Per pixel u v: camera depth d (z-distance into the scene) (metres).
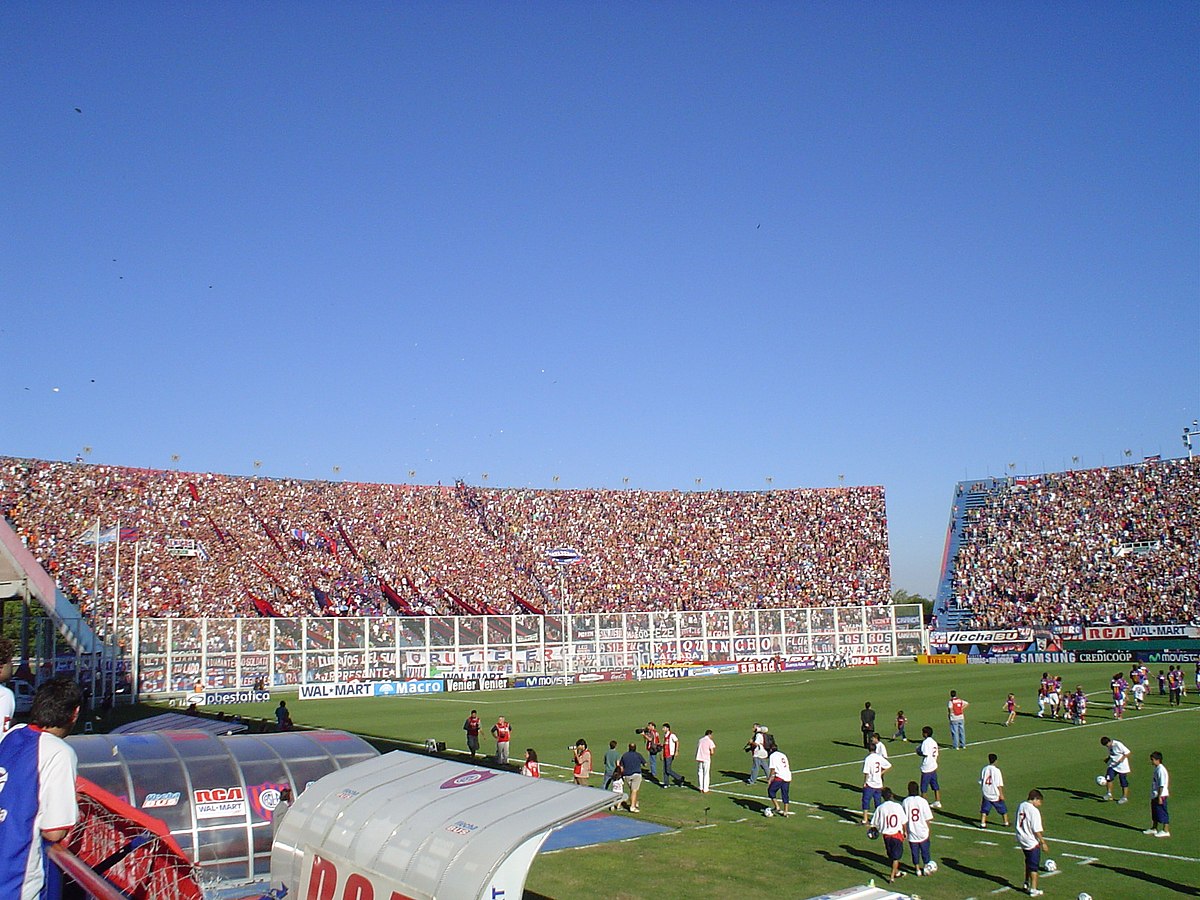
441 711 61.69
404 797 13.72
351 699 72.12
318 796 14.88
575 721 54.50
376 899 12.49
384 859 12.64
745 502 122.88
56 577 82.62
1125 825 26.88
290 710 63.72
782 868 23.47
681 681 84.94
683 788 33.72
